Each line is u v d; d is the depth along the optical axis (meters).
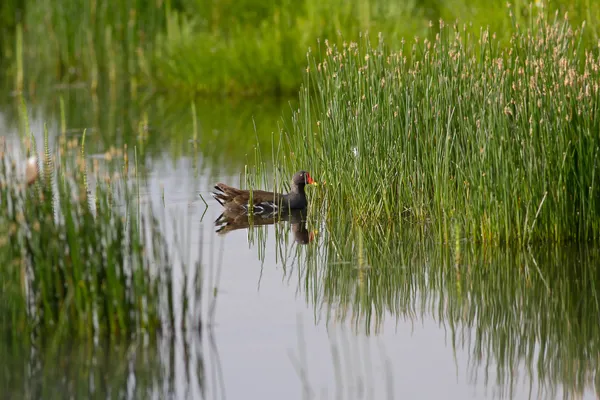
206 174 19.31
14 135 22.78
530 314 11.93
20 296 10.89
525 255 13.93
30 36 33.94
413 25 26.67
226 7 32.22
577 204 14.28
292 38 28.72
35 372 10.27
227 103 27.80
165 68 30.64
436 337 11.25
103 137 22.88
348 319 11.80
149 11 32.78
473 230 14.47
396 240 15.11
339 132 16.59
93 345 10.92
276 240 15.34
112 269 10.98
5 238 10.94
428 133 15.73
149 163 20.17
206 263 13.97
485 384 9.97
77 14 32.84
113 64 31.69
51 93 29.95
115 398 9.68
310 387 9.93
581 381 10.03
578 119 13.89
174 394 9.78
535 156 14.02
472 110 14.70
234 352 10.78
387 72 16.14
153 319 11.15
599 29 20.33
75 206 11.15
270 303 12.33
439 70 15.50
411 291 12.84
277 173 19.53
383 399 9.66
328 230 15.88
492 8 23.44
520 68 14.36
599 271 13.23
